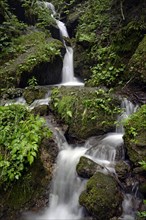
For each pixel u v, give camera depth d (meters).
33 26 10.63
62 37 11.20
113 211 3.87
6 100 6.93
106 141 4.96
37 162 4.59
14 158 4.45
